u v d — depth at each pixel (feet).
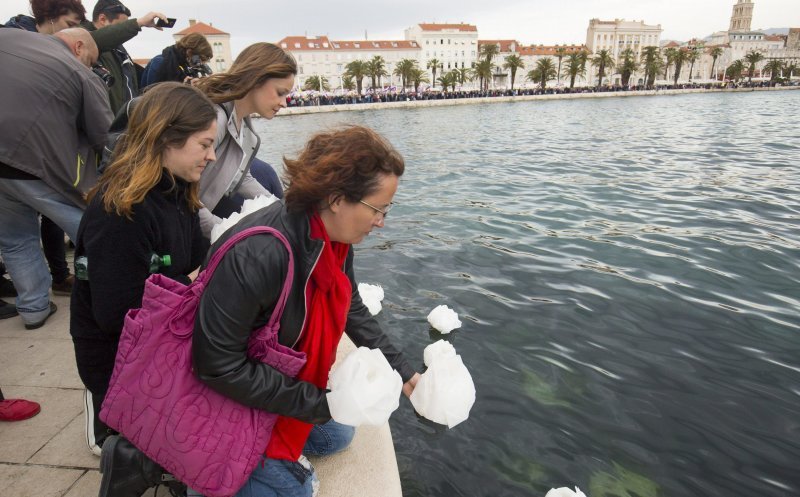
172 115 4.57
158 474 4.58
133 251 4.69
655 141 56.54
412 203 28.60
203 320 3.75
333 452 5.97
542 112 134.72
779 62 329.31
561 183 33.04
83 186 8.38
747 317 12.94
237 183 9.00
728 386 10.10
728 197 27.04
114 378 4.06
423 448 8.37
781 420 9.05
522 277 16.16
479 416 9.21
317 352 4.52
